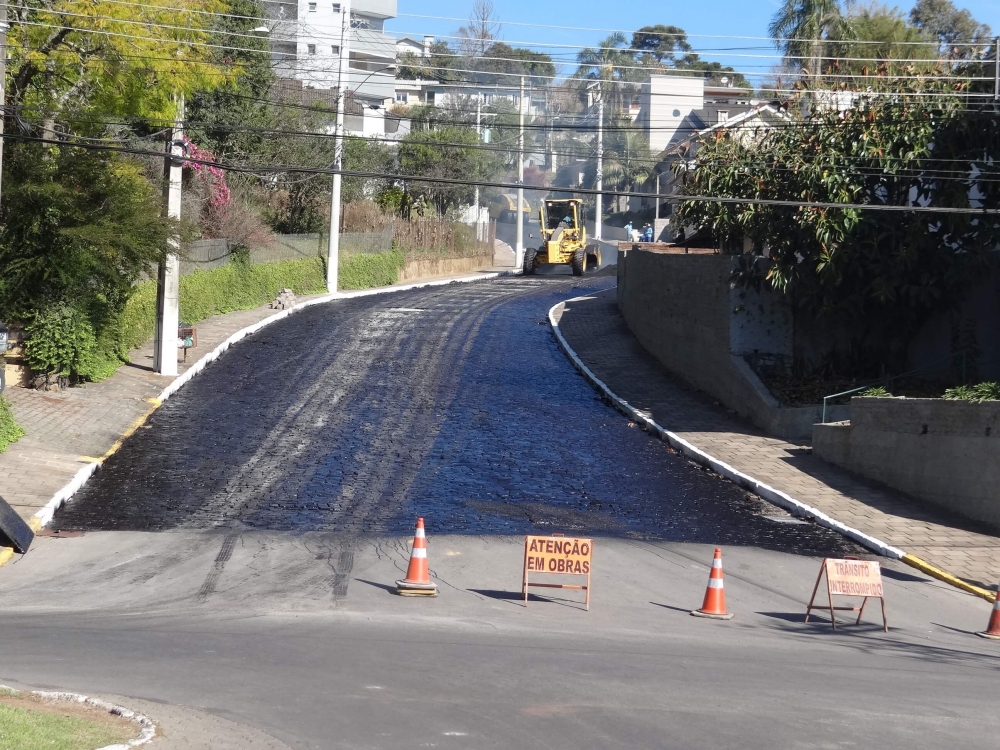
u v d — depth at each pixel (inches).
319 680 349.1
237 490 732.0
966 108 936.3
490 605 509.7
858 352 1032.8
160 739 272.7
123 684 335.9
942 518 756.6
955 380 989.8
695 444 914.1
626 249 1581.0
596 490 788.6
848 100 1127.0
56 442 793.6
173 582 534.6
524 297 1787.6
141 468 770.8
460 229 2502.5
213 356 1150.3
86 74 914.7
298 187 1915.6
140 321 1130.7
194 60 932.6
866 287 962.7
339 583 540.7
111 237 884.6
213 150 1765.5
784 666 410.9
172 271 1025.5
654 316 1263.5
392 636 428.5
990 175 940.0
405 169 2522.1
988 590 613.9
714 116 2822.3
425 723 305.0
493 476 807.7
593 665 389.7
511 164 3400.6
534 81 4087.1
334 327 1389.0
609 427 981.8
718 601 518.9
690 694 352.8
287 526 658.2
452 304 1662.2
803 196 956.0
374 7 3900.1
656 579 587.8
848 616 541.3
